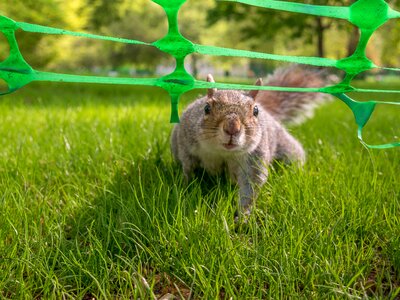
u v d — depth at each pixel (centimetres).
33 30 15
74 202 23
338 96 18
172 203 22
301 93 37
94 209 22
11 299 16
